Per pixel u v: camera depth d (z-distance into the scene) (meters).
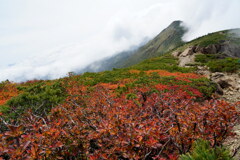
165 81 15.41
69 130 3.75
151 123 3.41
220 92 14.05
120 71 25.06
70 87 12.96
